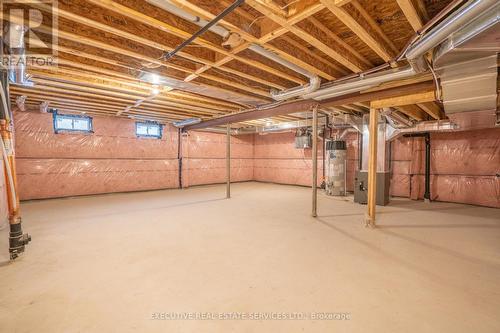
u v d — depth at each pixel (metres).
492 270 2.23
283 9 1.78
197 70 3.01
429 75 2.69
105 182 6.47
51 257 2.48
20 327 1.48
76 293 1.84
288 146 9.03
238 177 9.88
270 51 2.38
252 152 10.30
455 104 2.61
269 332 1.46
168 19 2.04
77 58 2.78
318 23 2.08
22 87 3.83
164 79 3.25
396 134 5.10
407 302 1.74
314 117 4.04
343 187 6.57
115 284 1.97
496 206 5.09
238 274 2.15
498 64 1.92
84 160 6.12
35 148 5.46
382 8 1.91
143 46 2.61
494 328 1.48
